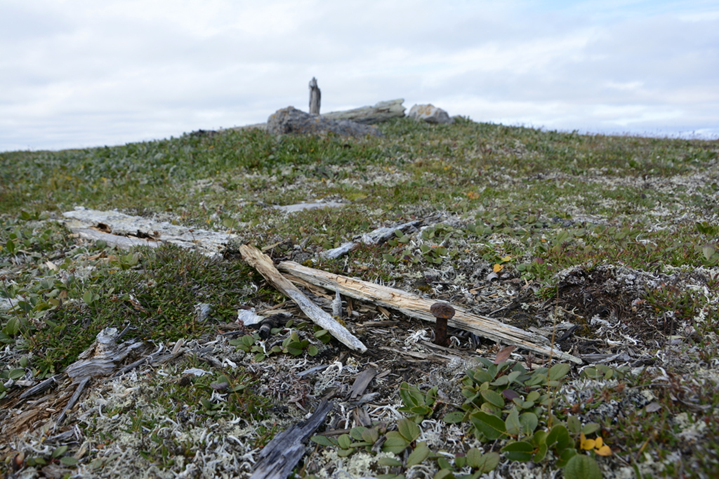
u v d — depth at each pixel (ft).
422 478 7.67
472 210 24.22
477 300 13.82
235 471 8.00
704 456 6.60
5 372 10.39
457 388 9.68
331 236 19.26
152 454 8.20
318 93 72.84
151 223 19.76
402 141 49.67
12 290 13.79
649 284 12.11
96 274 14.44
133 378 10.34
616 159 40.73
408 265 15.99
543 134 55.98
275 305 13.94
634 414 7.71
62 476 7.90
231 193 30.40
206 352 11.42
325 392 10.26
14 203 32.12
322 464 8.24
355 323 12.96
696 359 9.30
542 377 8.97
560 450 7.31
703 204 25.17
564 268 14.14
